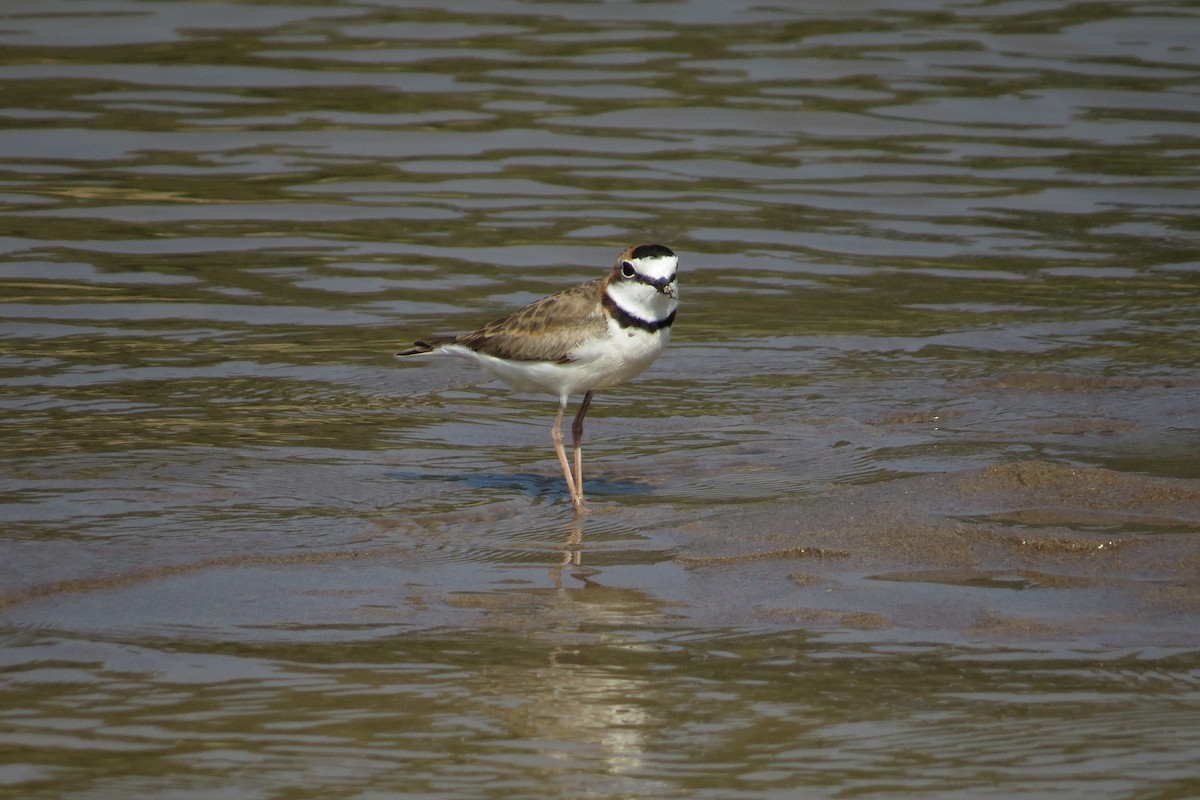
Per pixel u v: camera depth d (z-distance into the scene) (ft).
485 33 92.22
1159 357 51.57
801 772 23.80
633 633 29.35
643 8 97.50
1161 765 23.86
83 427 43.09
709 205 68.74
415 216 66.85
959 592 31.04
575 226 65.87
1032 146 76.64
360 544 34.37
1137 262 62.75
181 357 50.62
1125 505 35.53
